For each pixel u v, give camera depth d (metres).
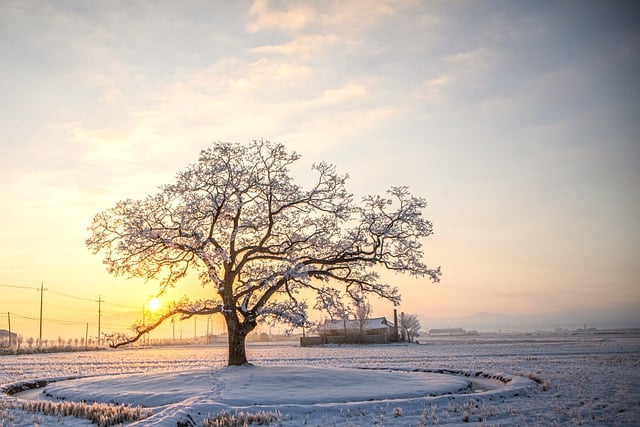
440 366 36.34
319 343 101.31
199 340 165.38
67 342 112.12
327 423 15.54
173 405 17.05
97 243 27.55
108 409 17.38
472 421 15.46
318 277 29.16
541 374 28.05
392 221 28.86
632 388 21.50
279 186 28.50
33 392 25.44
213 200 26.72
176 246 27.36
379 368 35.03
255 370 24.92
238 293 28.50
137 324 27.77
